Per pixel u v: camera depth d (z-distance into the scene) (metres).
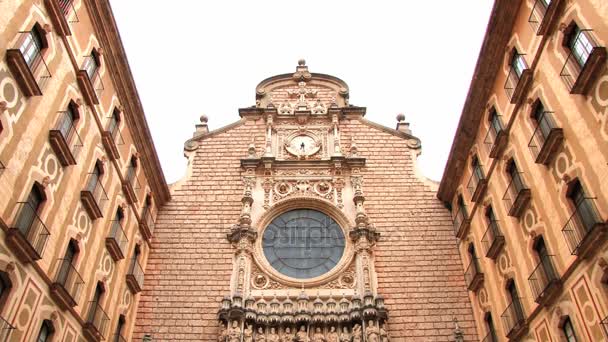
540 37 20.78
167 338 27.27
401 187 33.62
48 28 18.77
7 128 16.20
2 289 16.16
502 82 24.69
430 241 31.12
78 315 20.95
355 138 36.25
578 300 18.02
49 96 18.91
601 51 16.31
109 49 24.31
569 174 18.80
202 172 34.44
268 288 28.95
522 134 22.66
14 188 16.62
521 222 22.70
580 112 18.03
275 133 36.50
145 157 30.05
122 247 26.25
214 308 28.42
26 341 17.22
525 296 22.23
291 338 26.58
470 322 27.77
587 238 16.80
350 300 28.25
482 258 27.27
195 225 31.92
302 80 39.94
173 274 29.70
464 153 29.69
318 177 33.88
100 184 23.69
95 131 23.31
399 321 27.88
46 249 18.66
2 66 15.91
